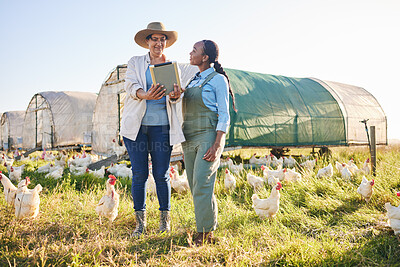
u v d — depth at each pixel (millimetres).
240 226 4016
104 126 12773
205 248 3080
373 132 6504
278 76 14734
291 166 10953
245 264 2824
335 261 2793
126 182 7324
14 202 4191
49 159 13430
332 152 13742
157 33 3826
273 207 4262
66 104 18656
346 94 15234
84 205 4734
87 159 10688
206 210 3291
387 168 6676
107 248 3201
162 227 3783
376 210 4328
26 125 21422
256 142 11523
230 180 6324
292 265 2787
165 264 2824
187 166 3574
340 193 5176
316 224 3959
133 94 3594
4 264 2781
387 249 3049
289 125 12516
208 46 3467
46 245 3238
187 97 3490
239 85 12133
